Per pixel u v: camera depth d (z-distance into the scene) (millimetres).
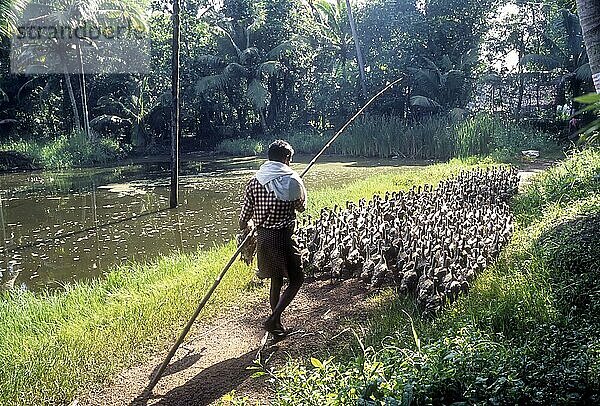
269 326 5223
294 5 32062
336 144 26203
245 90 30812
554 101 24703
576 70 22766
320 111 30984
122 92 30734
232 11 31375
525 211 9438
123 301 6750
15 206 15188
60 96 30703
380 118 26375
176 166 14156
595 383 3473
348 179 17438
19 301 7332
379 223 8211
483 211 8773
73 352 5289
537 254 6117
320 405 3439
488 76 25359
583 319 4664
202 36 31938
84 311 6566
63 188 18266
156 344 5508
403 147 23750
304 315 6047
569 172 10430
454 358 3672
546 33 25906
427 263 6148
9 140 27844
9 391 4645
